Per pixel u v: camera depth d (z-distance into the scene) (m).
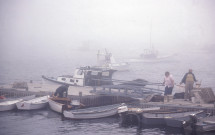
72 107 25.92
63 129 21.20
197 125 19.12
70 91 29.83
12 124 22.34
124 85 28.77
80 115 23.28
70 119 23.58
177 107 22.86
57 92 26.09
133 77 60.41
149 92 28.25
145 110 22.61
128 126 21.81
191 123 19.34
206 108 21.95
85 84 33.00
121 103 26.50
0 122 22.81
